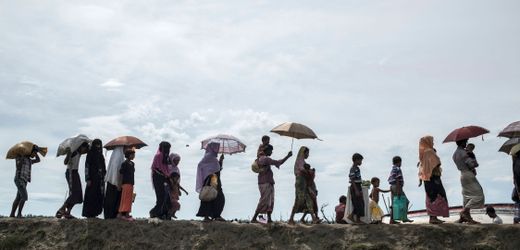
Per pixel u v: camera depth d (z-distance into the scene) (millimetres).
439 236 12672
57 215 15094
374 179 14781
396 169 13945
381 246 12648
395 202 13812
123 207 14406
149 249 13773
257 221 14445
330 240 13156
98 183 14711
